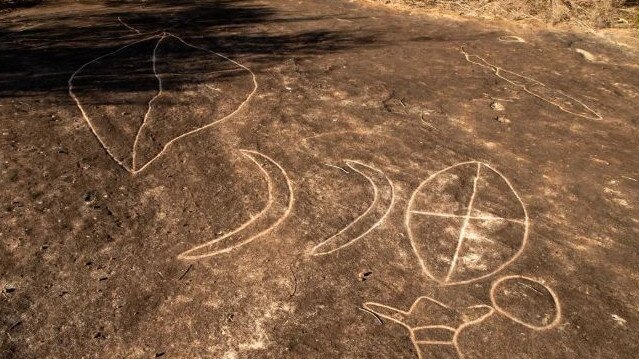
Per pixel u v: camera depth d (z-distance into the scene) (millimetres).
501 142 3623
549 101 4258
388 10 6500
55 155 3174
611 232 2818
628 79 4742
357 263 2557
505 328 2252
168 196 2922
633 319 2305
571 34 5867
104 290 2322
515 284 2475
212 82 4238
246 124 3660
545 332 2236
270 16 6035
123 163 3162
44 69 4250
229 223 2758
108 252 2521
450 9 6586
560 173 3307
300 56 4883
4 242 2521
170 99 3914
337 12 6324
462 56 5109
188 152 3311
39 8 5961
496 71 4793
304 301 2334
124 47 4801
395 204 2963
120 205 2828
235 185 3045
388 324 2246
